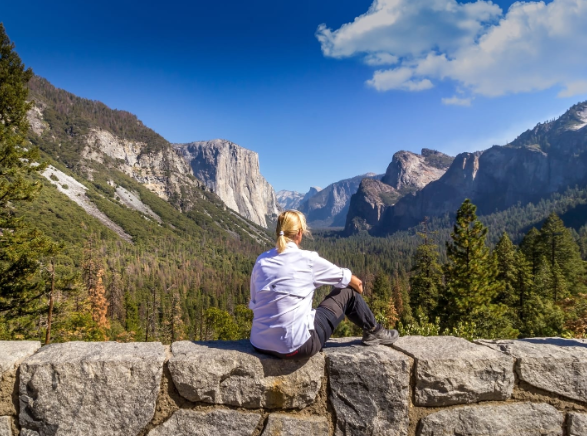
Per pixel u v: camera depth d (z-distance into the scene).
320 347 2.39
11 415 2.24
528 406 2.52
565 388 2.55
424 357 2.45
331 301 2.57
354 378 2.39
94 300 44.62
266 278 2.38
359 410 2.38
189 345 2.52
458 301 22.88
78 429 2.21
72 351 2.38
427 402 2.44
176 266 152.75
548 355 2.56
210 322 44.06
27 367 2.22
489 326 18.98
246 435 2.29
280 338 2.29
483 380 2.48
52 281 13.16
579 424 2.53
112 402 2.23
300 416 2.37
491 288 23.23
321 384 2.40
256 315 2.42
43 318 14.06
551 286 35.44
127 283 89.19
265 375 2.32
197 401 2.29
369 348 2.60
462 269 23.77
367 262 161.62
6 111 12.14
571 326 17.16
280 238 2.48
